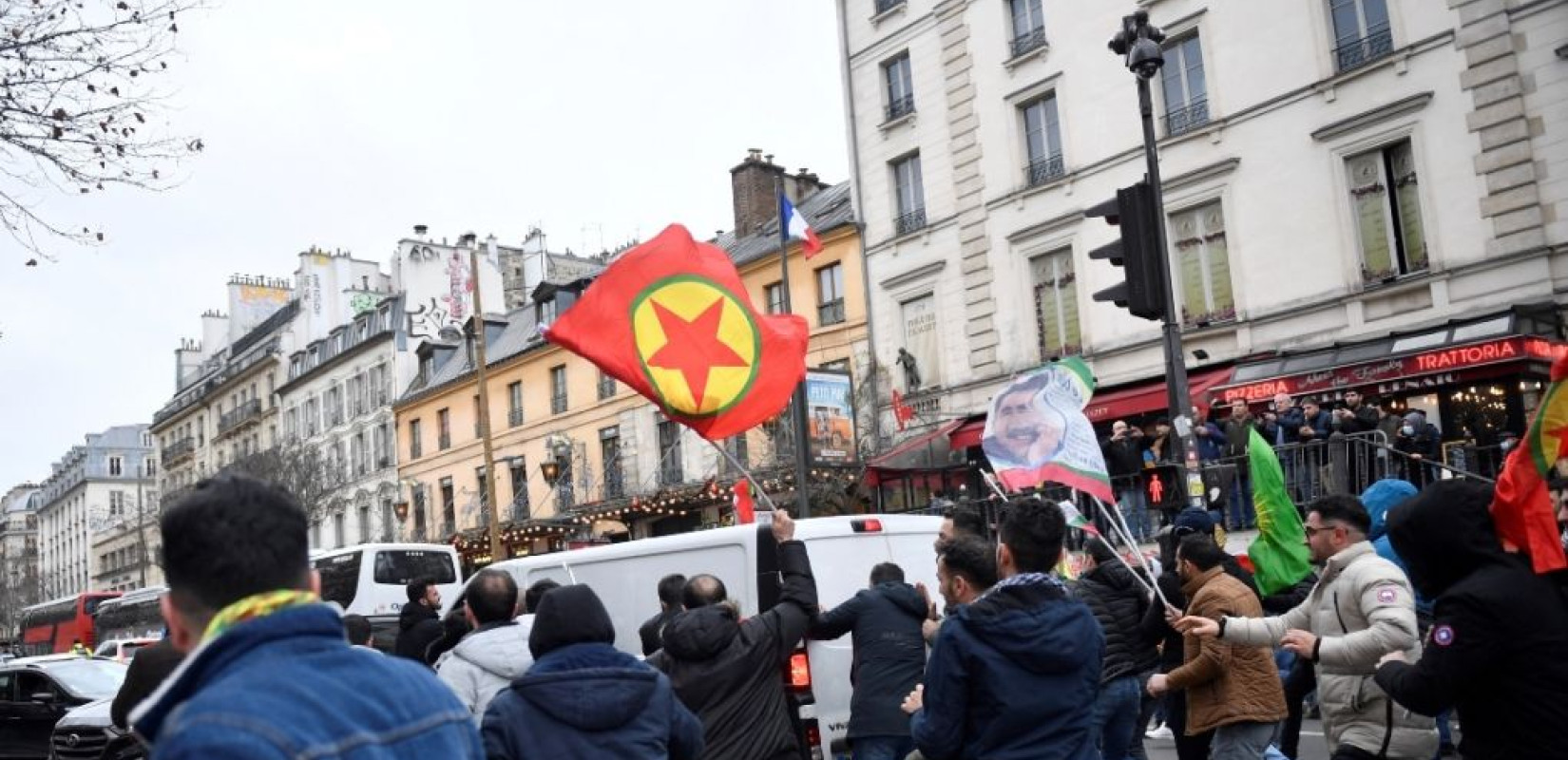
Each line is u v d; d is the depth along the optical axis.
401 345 46.56
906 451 21.77
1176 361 10.27
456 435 42.16
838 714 7.50
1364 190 18.42
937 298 24.77
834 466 21.30
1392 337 17.42
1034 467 6.54
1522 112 16.62
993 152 23.69
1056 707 4.13
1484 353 15.20
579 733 3.68
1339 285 18.42
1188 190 20.53
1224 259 20.19
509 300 53.38
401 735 2.13
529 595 7.21
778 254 29.00
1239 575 7.03
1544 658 3.45
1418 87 17.69
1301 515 13.78
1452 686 3.54
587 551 9.09
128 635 38.78
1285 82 19.25
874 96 26.41
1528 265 16.45
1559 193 16.25
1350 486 13.38
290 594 2.20
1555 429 3.54
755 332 6.61
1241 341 19.64
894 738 6.42
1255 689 5.66
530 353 37.88
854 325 26.81
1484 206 16.91
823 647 7.57
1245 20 19.80
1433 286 17.39
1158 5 20.97
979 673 4.13
